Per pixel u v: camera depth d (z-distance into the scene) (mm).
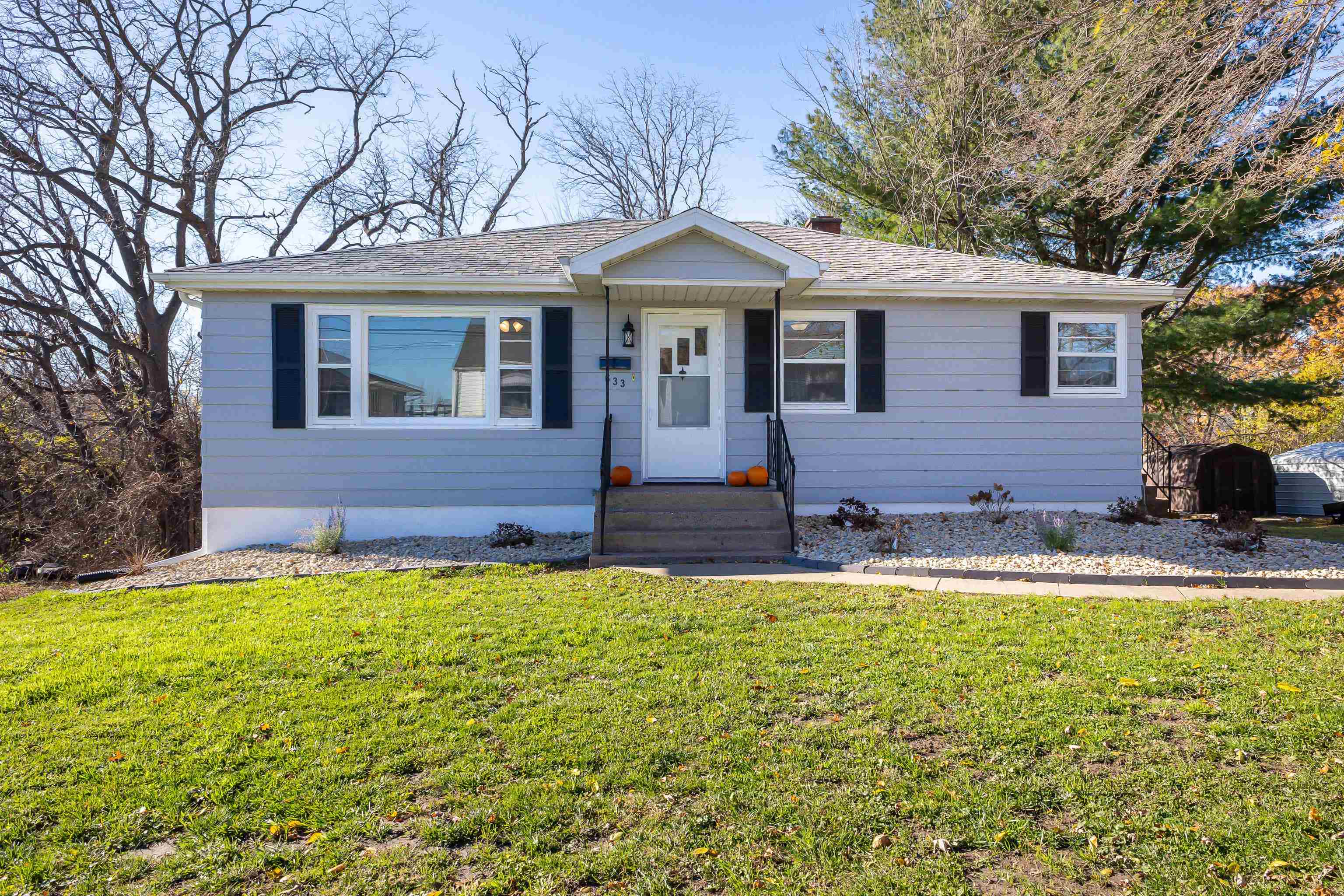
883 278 9969
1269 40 5965
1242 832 2734
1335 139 5754
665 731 3674
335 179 21500
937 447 10289
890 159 17422
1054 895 2459
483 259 10156
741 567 7789
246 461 9461
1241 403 14953
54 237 16672
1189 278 15531
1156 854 2641
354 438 9617
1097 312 10430
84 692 4293
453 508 9773
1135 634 5027
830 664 4582
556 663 4699
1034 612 5676
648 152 28688
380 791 3158
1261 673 4219
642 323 10062
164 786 3207
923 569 7238
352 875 2619
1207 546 8055
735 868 2627
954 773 3213
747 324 10164
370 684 4379
